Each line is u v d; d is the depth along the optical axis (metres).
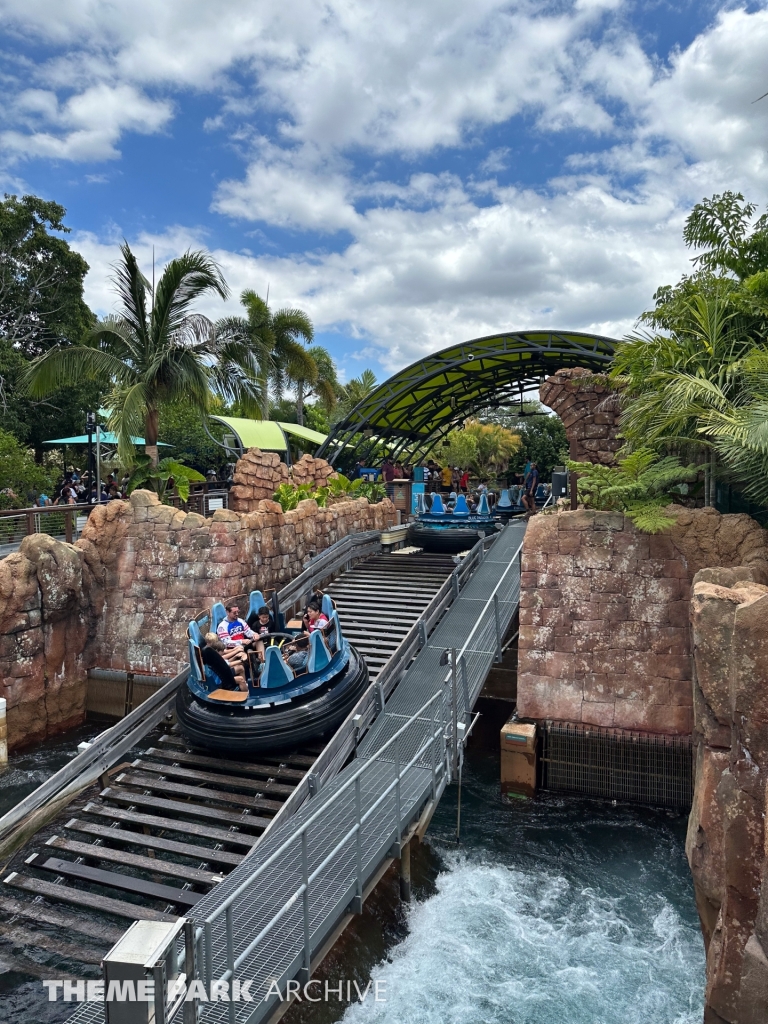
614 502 10.37
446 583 13.24
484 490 22.56
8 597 11.34
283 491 17.11
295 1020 6.00
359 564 17.28
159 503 13.08
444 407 29.38
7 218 26.12
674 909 7.84
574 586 10.13
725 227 12.12
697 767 5.82
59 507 13.90
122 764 9.77
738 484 10.60
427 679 10.81
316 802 7.85
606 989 6.66
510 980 6.79
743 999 4.32
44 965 6.68
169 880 8.15
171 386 15.93
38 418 27.67
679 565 9.64
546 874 8.56
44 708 12.02
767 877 4.21
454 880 8.43
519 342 21.00
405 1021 6.27
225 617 10.59
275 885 6.39
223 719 8.92
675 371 10.36
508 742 10.01
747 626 4.66
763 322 10.57
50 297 27.47
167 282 15.74
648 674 9.77
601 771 9.97
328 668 9.73
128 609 12.95
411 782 8.26
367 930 7.16
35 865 7.86
